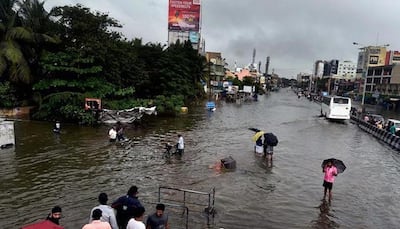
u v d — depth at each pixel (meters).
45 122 34.28
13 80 37.62
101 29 42.59
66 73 37.66
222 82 124.81
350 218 13.50
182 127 36.69
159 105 47.41
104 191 15.29
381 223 13.20
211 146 26.66
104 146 24.61
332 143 30.88
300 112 66.31
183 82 59.81
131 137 28.97
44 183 16.08
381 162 23.94
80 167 18.98
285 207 14.26
